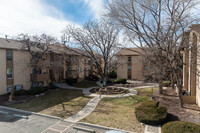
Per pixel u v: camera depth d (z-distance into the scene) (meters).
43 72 20.58
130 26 13.63
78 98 14.16
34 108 10.81
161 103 11.02
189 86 12.44
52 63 19.42
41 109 10.55
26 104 12.04
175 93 14.77
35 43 16.22
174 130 5.61
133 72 29.75
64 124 7.90
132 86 21.45
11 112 10.05
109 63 18.78
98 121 8.12
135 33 14.03
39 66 18.12
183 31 8.79
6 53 15.96
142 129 7.04
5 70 15.87
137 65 29.12
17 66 17.16
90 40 17.67
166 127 5.98
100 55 19.23
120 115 9.12
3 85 15.69
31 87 17.16
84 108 10.75
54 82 22.70
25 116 9.06
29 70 18.77
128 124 7.66
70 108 10.78
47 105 11.69
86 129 7.09
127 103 12.08
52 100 13.42
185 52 12.58
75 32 17.52
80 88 20.53
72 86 22.48
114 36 17.23
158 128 7.09
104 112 9.77
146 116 7.60
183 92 12.70
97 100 13.20
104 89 18.28
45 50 16.91
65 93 16.83
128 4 13.05
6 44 16.34
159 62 10.91
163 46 10.06
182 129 5.57
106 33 17.09
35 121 8.36
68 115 9.20
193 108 9.52
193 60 9.50
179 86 9.73
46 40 16.83
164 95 14.09
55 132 6.95
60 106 11.36
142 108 8.17
